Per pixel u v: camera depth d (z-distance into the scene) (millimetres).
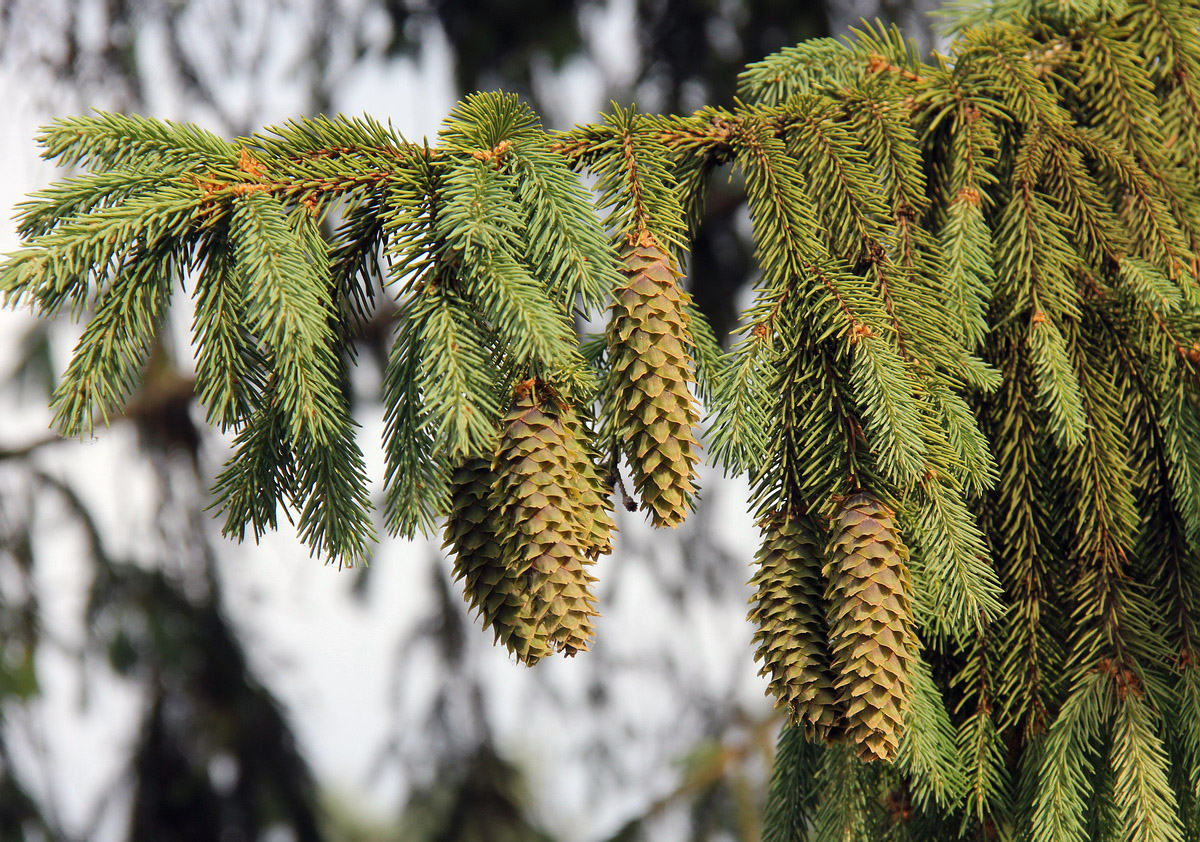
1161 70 2146
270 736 5000
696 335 2041
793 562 1998
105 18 4320
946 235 2066
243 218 1979
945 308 2043
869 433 2012
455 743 4836
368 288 2029
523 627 1967
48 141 2014
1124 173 2102
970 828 2105
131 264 1982
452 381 1950
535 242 1987
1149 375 2082
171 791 4852
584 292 1970
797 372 2023
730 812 3965
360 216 2016
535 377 1976
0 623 4625
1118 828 2078
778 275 2039
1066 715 2068
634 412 1968
